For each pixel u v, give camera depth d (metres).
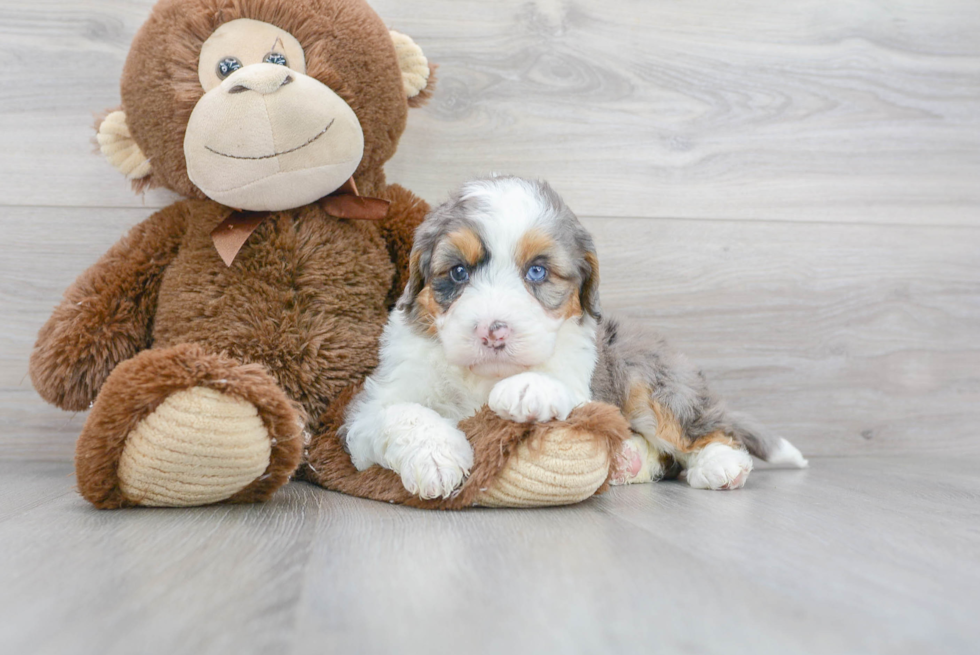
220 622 0.88
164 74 1.80
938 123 2.70
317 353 1.86
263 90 1.71
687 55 2.54
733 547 1.25
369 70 1.91
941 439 2.71
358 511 1.52
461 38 2.42
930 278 2.70
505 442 1.51
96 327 1.82
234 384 1.45
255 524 1.39
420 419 1.58
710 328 2.58
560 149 2.49
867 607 0.96
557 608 0.94
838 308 2.65
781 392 2.62
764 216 2.60
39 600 0.95
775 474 2.23
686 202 2.56
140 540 1.26
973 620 0.92
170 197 2.32
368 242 2.02
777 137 2.60
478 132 2.45
